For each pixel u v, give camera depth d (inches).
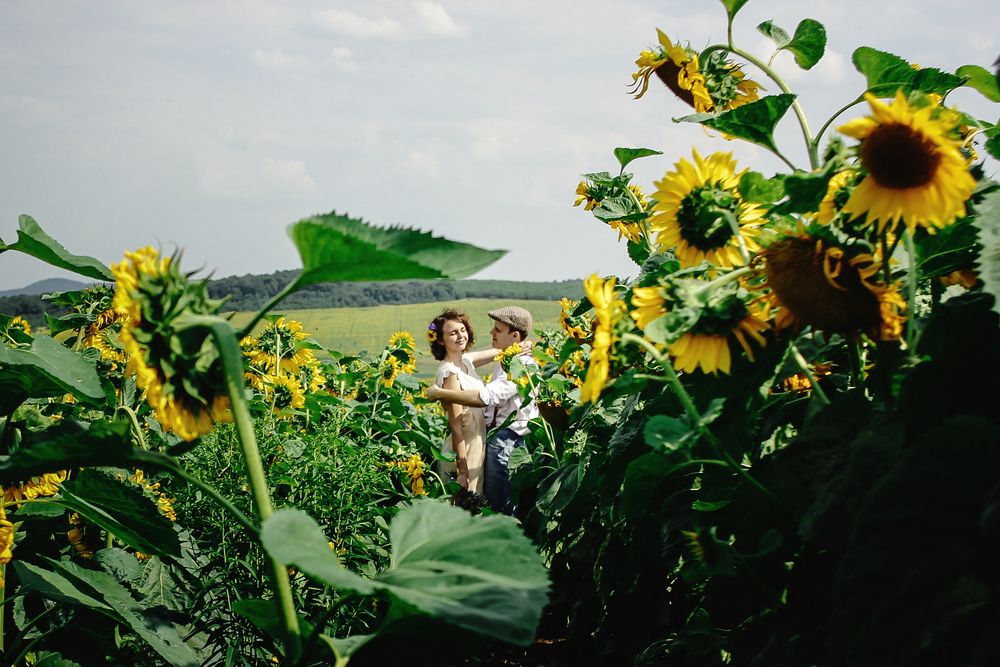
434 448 236.1
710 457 74.5
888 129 60.0
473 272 56.1
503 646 174.2
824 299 65.1
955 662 49.1
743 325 69.6
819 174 68.9
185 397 57.4
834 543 60.1
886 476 54.5
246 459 56.9
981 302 61.4
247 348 190.7
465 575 59.0
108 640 99.0
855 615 52.4
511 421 249.0
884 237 64.9
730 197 79.1
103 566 106.7
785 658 65.4
